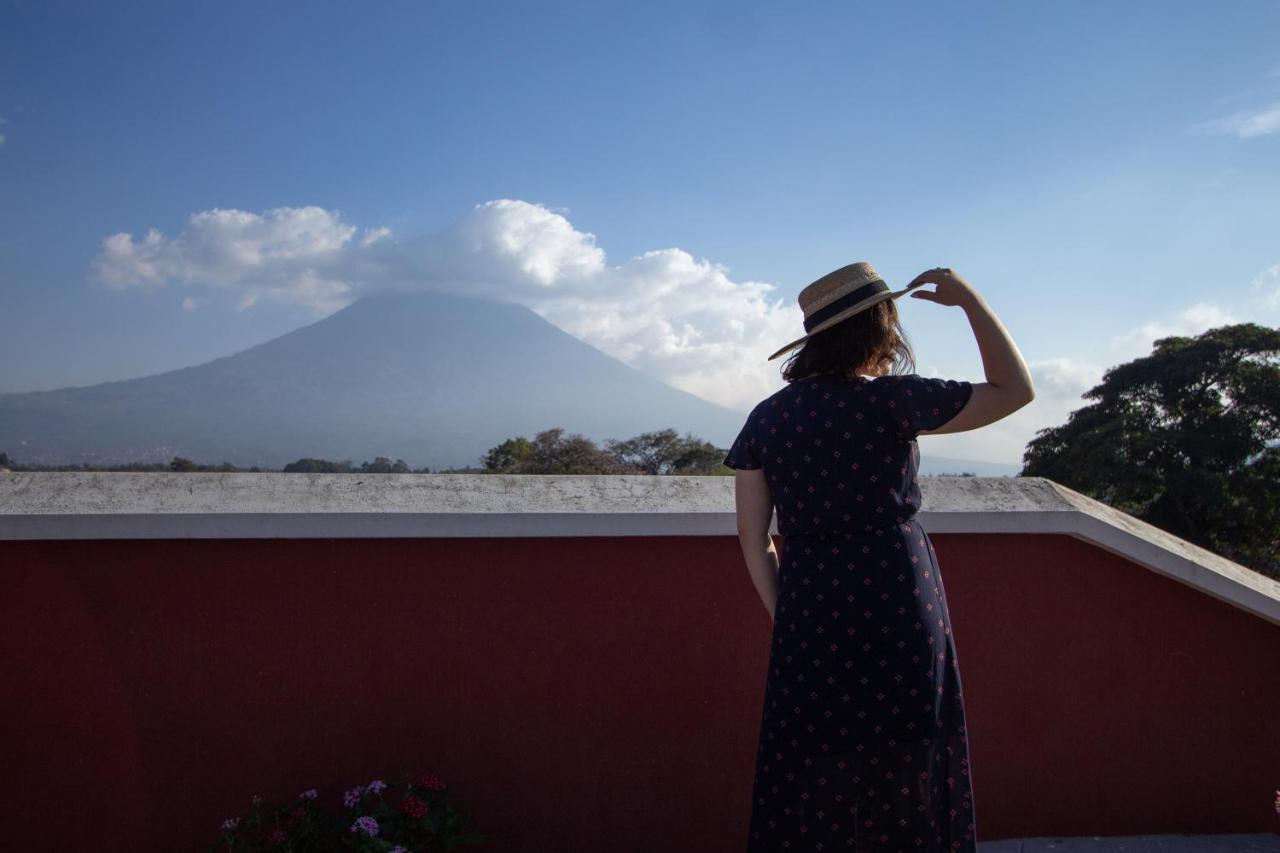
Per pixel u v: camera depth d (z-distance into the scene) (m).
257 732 2.41
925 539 1.83
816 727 1.75
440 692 2.50
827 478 1.79
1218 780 2.93
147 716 2.35
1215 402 22.02
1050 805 2.85
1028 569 2.80
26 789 2.29
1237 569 3.07
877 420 1.78
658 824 2.63
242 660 2.40
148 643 2.35
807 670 1.76
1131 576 2.87
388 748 2.47
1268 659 2.95
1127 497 21.98
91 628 2.32
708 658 2.65
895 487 1.79
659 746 2.63
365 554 2.46
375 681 2.46
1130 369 23.56
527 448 25.14
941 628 1.78
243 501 2.40
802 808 1.75
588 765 2.59
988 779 2.81
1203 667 2.91
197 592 2.37
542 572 2.55
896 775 1.72
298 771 2.43
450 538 2.49
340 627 2.45
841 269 1.88
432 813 2.33
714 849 2.67
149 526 2.29
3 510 2.25
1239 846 2.84
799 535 1.83
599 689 2.59
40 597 2.30
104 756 2.33
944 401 1.75
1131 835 2.89
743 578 2.66
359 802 2.35
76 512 2.27
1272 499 20.56
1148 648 2.88
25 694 2.29
